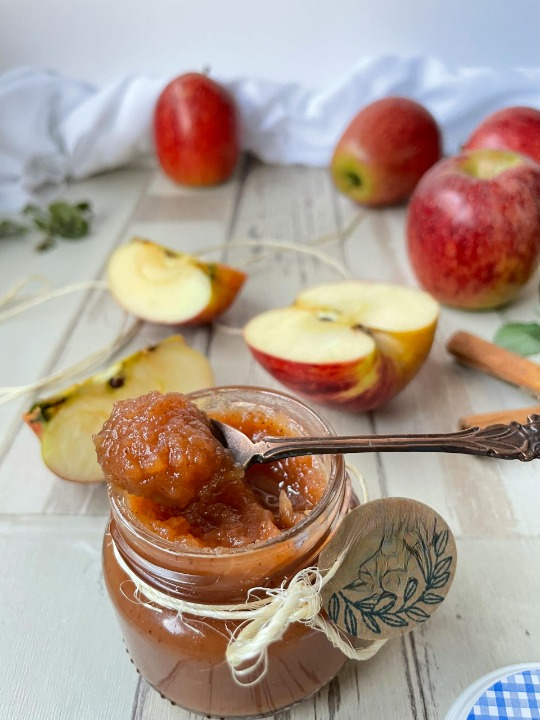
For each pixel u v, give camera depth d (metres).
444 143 0.46
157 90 0.46
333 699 0.17
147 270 0.32
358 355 0.23
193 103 0.43
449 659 0.18
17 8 0.46
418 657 0.18
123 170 0.50
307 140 0.48
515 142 0.36
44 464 0.24
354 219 0.41
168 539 0.15
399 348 0.25
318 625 0.15
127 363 0.25
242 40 0.47
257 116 0.47
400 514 0.15
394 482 0.23
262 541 0.14
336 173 0.42
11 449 0.26
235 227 0.41
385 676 0.18
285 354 0.24
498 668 0.17
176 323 0.31
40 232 0.41
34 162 0.47
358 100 0.46
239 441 0.17
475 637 0.18
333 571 0.15
